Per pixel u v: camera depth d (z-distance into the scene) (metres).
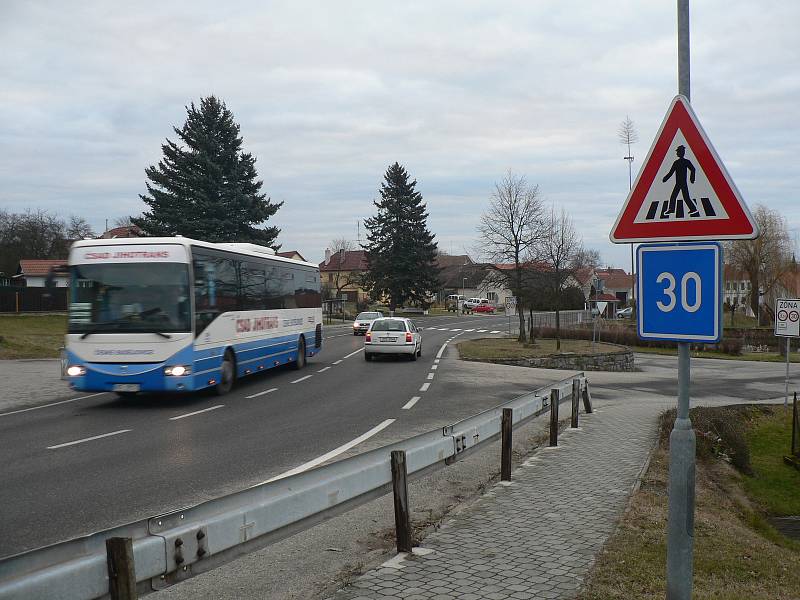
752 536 7.11
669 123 3.85
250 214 53.62
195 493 7.36
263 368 18.61
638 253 3.92
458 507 6.89
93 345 13.52
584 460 9.32
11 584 2.70
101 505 6.88
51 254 81.94
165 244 13.73
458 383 19.12
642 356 40.81
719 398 20.86
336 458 9.16
